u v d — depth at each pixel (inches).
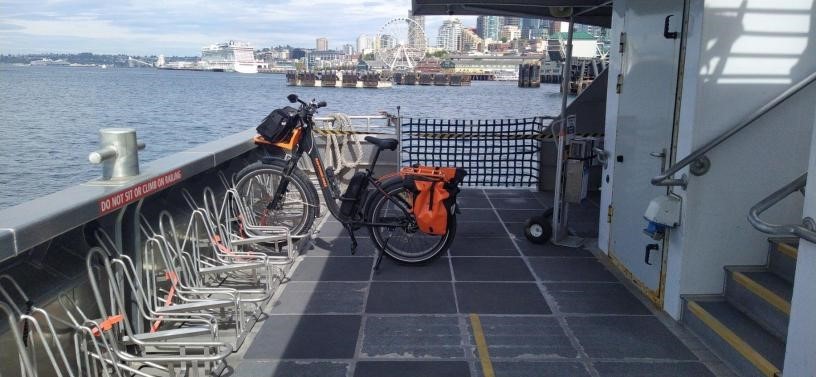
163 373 125.9
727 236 142.2
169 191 170.2
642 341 140.0
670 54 148.3
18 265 108.7
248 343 139.3
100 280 125.4
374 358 132.3
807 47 132.6
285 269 188.9
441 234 186.2
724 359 130.0
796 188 109.0
